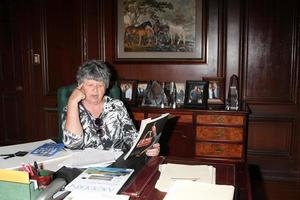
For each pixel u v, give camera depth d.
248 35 2.92
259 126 3.03
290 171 3.02
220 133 2.68
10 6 3.46
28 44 3.42
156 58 3.11
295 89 2.92
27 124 3.57
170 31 3.04
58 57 3.36
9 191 0.96
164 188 1.07
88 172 1.19
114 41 3.17
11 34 3.52
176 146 2.78
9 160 1.34
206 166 1.28
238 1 2.89
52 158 1.38
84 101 1.69
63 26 3.29
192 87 2.90
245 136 2.64
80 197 0.99
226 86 3.00
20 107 3.63
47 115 3.49
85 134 1.64
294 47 2.86
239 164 1.34
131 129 1.73
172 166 1.26
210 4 2.94
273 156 3.04
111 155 1.42
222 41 2.96
